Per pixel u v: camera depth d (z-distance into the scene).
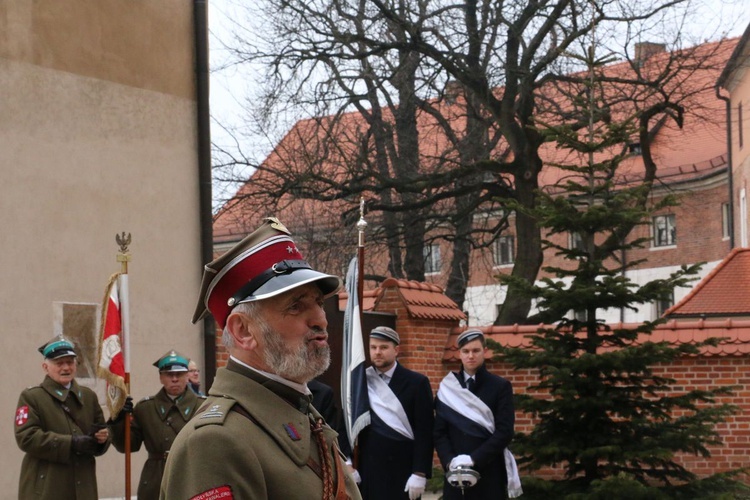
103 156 10.83
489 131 26.34
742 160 36.69
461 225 26.83
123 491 10.50
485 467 8.48
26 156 10.09
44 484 7.35
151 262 11.21
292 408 2.81
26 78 10.19
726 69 25.62
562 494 9.78
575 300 10.02
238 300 2.83
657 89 23.09
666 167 40.75
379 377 8.52
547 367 9.77
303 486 2.69
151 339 11.12
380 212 27.64
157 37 11.55
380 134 25.22
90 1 10.87
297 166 23.53
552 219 10.11
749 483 13.00
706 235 40.78
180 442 2.64
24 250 9.95
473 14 23.16
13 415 9.62
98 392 10.37
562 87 24.27
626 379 10.06
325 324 2.90
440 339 14.16
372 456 8.34
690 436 9.83
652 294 9.94
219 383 2.81
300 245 25.27
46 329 10.04
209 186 11.88
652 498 9.45
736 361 13.34
